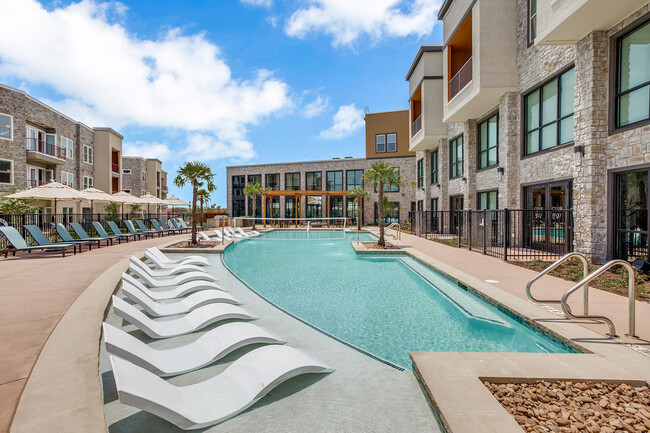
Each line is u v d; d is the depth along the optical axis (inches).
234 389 96.4
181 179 497.0
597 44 282.8
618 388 96.2
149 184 1594.5
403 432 79.4
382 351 147.3
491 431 73.6
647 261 240.8
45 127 877.8
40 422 72.2
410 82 788.0
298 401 93.3
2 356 109.4
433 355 115.3
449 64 563.2
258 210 1385.3
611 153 280.1
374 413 87.4
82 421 73.2
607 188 284.0
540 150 385.4
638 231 260.5
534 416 83.5
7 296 183.9
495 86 426.3
